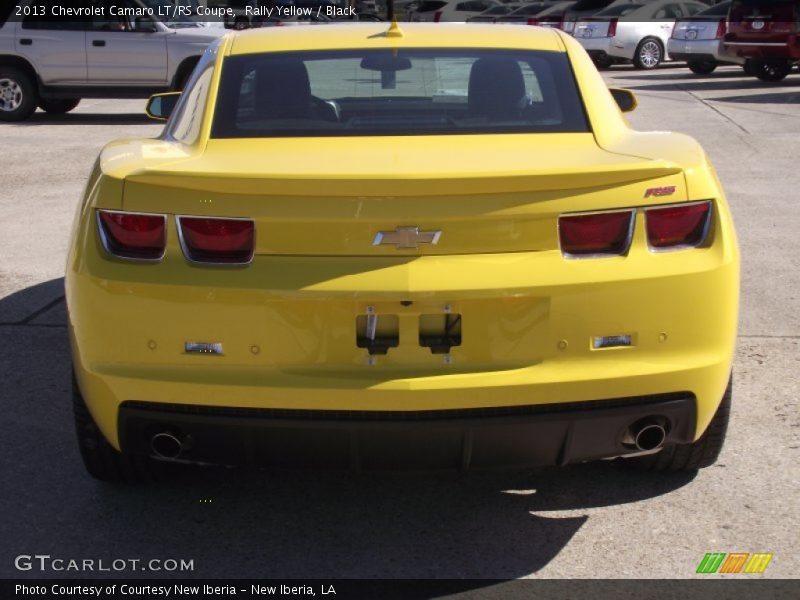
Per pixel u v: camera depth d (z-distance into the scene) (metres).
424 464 3.28
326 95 3.96
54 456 4.24
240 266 3.15
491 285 3.09
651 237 3.23
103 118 16.22
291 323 3.15
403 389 3.11
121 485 3.98
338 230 3.11
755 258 7.24
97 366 3.27
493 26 4.52
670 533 3.62
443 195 3.11
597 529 3.66
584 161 3.36
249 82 4.03
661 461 3.95
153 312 3.19
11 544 3.56
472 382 3.12
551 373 3.16
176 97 5.13
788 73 20.81
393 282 3.08
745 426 4.51
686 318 3.24
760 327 5.82
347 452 3.23
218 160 3.45
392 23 4.34
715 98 16.97
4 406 4.76
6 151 12.55
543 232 3.15
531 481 4.03
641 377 3.20
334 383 3.12
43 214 8.95
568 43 4.31
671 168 3.21
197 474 4.09
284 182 3.09
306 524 3.72
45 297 6.49
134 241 3.22
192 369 3.20
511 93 3.97
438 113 3.88
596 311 3.16
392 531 3.67
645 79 21.36
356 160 3.40
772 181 9.92
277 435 3.20
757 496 3.88
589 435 3.27
